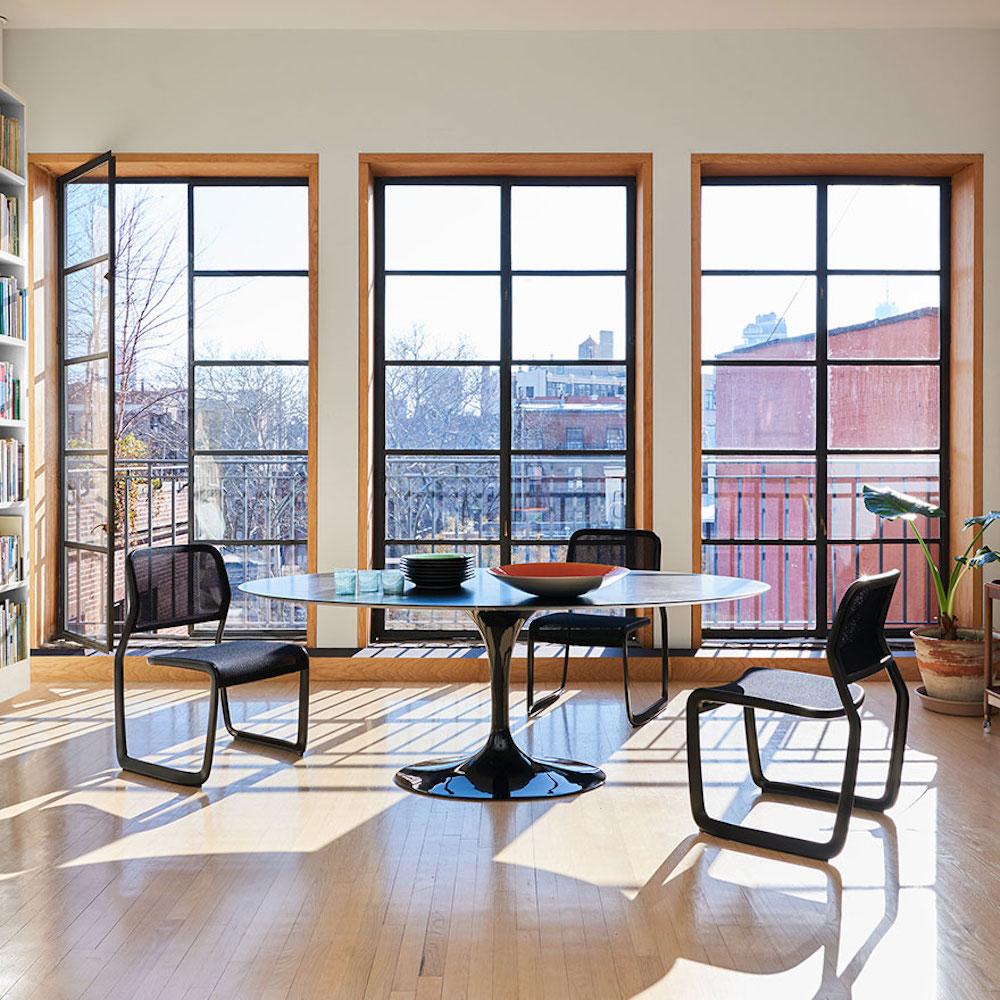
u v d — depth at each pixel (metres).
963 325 5.34
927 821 3.09
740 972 2.14
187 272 5.52
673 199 5.20
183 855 2.82
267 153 5.20
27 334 4.91
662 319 5.22
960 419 5.38
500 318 5.52
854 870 2.71
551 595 3.14
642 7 4.91
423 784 3.43
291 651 3.76
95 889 2.59
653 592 3.23
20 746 3.95
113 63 5.18
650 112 5.19
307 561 5.39
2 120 4.77
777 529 5.57
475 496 5.56
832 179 5.46
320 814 3.16
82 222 5.20
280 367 5.55
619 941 2.29
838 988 2.07
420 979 2.11
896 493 4.67
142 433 6.52
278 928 2.36
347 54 5.19
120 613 6.12
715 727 4.23
